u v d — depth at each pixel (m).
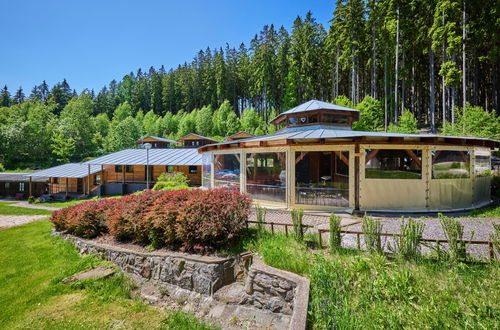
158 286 5.76
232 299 4.88
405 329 2.97
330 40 41.22
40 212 21.08
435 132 28.56
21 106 65.88
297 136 10.18
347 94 52.78
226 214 5.79
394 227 6.92
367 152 9.33
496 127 18.55
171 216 6.16
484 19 23.62
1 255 8.43
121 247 7.00
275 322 4.18
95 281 5.99
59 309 4.96
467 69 32.66
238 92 69.06
